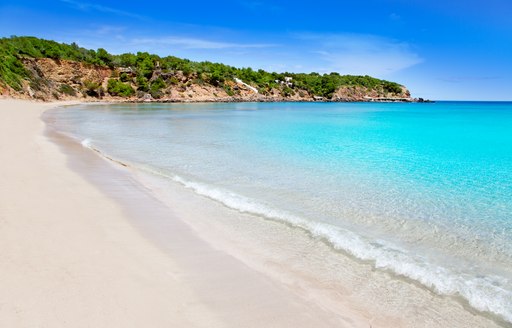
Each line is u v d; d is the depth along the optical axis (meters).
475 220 8.06
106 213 7.43
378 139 23.19
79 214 7.16
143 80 97.19
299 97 137.12
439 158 15.97
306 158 15.22
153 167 12.66
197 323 3.93
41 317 3.76
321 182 11.13
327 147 18.69
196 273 5.15
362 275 5.43
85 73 87.12
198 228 7.06
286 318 4.17
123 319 3.86
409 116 53.84
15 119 27.61
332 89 145.75
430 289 5.11
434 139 23.78
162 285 4.70
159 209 8.05
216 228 7.13
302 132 26.39
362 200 9.38
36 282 4.43
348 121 40.03
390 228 7.54
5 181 8.95
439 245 6.73
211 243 6.35
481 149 19.14
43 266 4.86
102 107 61.62
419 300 4.80
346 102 144.38
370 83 164.12
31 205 7.34
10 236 5.73
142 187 9.87
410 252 6.37
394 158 15.74
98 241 5.92
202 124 31.73
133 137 20.98
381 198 9.59
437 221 7.98
